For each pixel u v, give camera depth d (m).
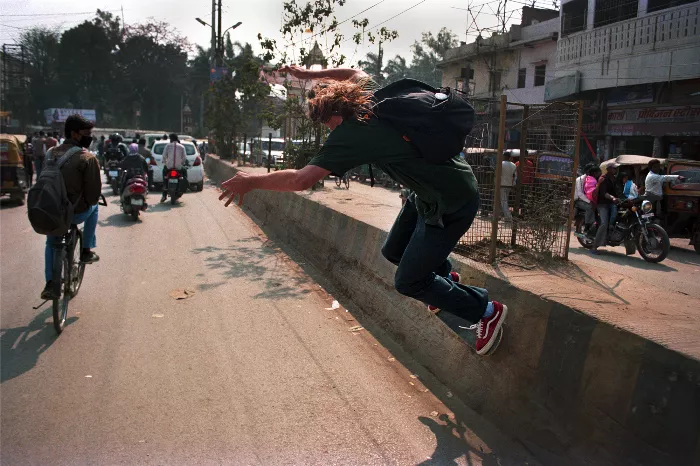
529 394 3.23
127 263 7.61
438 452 3.20
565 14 25.98
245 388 3.96
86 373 4.14
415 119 2.63
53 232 4.59
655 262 9.55
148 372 4.18
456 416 3.62
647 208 9.67
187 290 6.35
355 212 7.13
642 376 2.54
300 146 13.18
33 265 7.31
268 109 13.56
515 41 32.75
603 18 22.33
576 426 2.86
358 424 3.50
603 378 2.75
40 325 5.12
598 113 22.05
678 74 17.97
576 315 3.01
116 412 3.56
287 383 4.07
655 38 18.89
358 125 2.64
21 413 3.53
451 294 3.24
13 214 11.80
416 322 4.71
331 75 3.43
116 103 88.31
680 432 2.33
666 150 19.39
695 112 17.89
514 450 3.18
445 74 40.16
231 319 5.44
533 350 3.26
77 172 5.00
